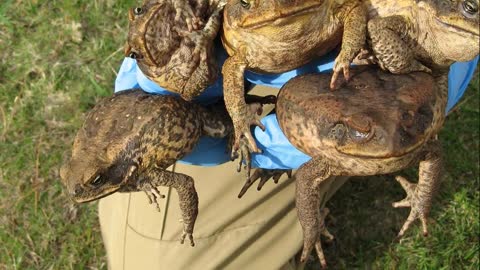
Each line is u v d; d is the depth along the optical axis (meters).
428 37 0.60
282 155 0.66
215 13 0.62
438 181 0.65
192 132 0.66
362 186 0.99
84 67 1.04
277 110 0.62
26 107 1.01
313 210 0.62
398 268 0.94
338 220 0.97
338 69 0.58
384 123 0.56
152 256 0.80
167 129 0.64
